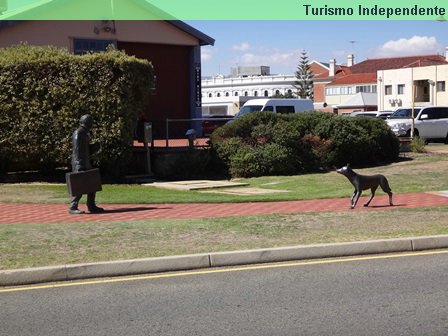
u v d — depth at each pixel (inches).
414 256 334.3
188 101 1079.6
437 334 209.3
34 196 570.3
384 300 250.1
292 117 821.9
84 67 647.8
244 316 231.6
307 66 4092.0
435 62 3110.2
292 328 216.7
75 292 269.9
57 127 652.1
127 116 667.4
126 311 240.4
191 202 527.8
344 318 227.5
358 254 339.0
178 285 279.6
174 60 1063.6
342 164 807.7
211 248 332.8
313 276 292.5
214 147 756.0
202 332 213.8
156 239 359.3
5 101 651.5
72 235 371.9
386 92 2888.8
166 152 745.0
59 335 213.2
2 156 671.8
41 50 663.8
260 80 4594.0
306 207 494.6
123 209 491.8
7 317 234.5
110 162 669.3
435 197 538.6
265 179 714.2
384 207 482.0
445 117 1205.7
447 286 270.8
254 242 348.2
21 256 316.2
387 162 855.7
